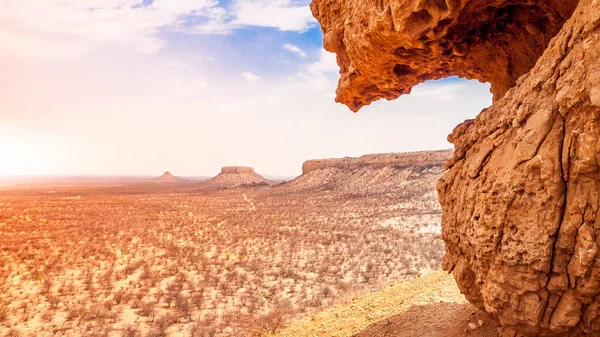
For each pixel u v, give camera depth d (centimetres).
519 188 315
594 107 266
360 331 676
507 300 334
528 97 341
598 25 275
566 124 298
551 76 320
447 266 474
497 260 336
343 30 596
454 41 503
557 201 297
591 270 284
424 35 447
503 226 330
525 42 511
